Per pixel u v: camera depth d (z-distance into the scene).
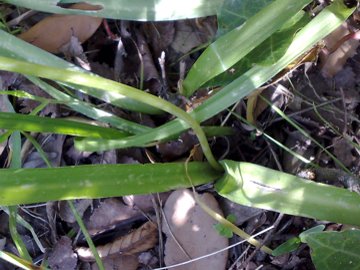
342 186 0.26
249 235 0.26
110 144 0.26
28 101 0.29
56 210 0.29
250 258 0.26
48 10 0.27
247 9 0.24
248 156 0.29
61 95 0.27
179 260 0.27
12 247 0.29
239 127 0.28
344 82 0.28
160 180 0.23
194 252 0.27
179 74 0.29
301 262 0.27
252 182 0.24
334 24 0.23
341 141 0.27
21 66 0.18
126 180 0.22
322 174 0.27
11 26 0.30
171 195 0.27
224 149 0.29
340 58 0.28
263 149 0.28
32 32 0.29
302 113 0.28
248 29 0.22
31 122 0.24
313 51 0.26
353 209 0.22
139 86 0.29
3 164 0.30
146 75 0.29
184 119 0.22
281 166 0.28
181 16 0.26
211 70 0.24
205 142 0.24
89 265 0.29
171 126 0.25
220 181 0.26
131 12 0.26
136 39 0.30
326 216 0.22
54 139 0.30
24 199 0.20
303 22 0.24
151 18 0.26
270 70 0.23
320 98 0.28
